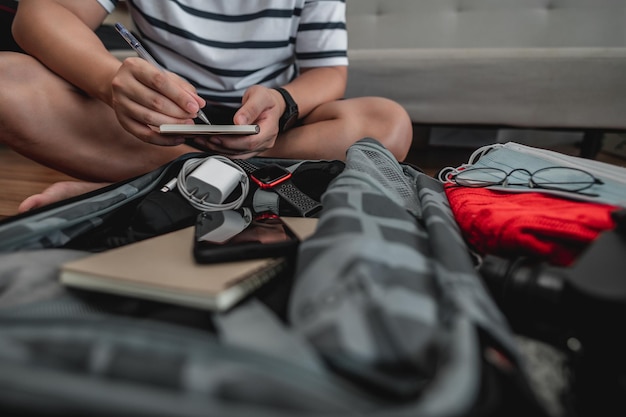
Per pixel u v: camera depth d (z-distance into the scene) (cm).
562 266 44
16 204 104
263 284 40
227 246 42
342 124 90
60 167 84
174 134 66
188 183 64
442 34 211
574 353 36
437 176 75
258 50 97
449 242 43
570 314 35
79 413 23
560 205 50
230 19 95
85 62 75
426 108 149
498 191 59
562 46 201
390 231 44
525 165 68
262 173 70
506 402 29
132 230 56
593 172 61
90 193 59
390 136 90
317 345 30
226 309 35
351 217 44
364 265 35
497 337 31
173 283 36
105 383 23
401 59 145
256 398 25
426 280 38
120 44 155
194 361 26
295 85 94
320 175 71
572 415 32
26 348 27
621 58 133
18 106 74
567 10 199
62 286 40
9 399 23
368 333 30
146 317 37
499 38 206
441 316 33
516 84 141
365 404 26
